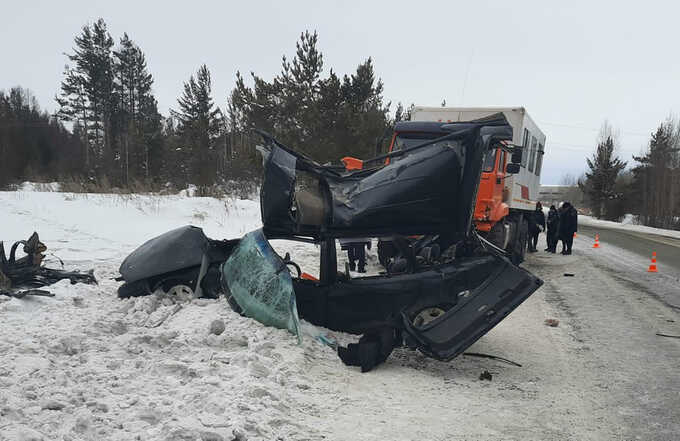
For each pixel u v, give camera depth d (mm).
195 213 16859
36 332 4832
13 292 6027
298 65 23094
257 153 23125
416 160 6074
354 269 10578
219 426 3258
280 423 3547
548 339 6625
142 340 4820
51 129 58219
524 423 4008
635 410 4363
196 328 5137
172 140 45469
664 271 14070
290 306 5188
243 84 23562
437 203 6000
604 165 69562
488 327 4984
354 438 3527
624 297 9773
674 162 61438
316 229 5762
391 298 5711
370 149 22094
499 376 5125
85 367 4062
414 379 4871
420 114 12969
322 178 5980
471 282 5848
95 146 56438
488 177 10539
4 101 57125
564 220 17500
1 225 12672
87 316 5555
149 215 15969
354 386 4516
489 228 10719
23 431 2850
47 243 11078
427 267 6141
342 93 22734
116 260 9586
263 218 5723
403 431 3709
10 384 3580
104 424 3164
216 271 6383
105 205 16562
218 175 30578
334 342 5430
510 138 6105
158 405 3477
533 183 16188
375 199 5789
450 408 4219
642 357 5938
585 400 4559
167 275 6277
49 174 43625
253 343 4934
